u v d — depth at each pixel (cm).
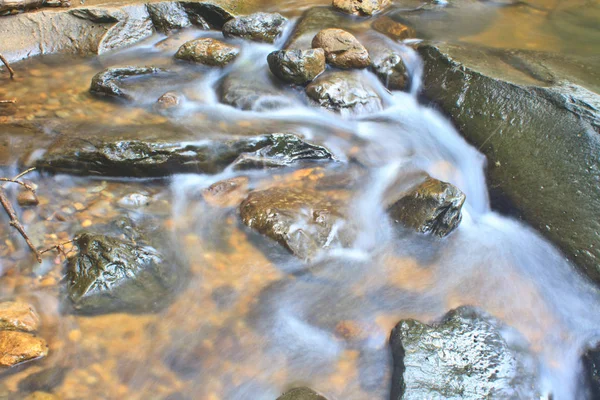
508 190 184
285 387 151
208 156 185
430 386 148
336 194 184
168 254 168
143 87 208
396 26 239
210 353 154
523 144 188
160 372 151
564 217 175
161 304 160
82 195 177
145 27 232
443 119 204
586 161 180
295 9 251
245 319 159
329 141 196
